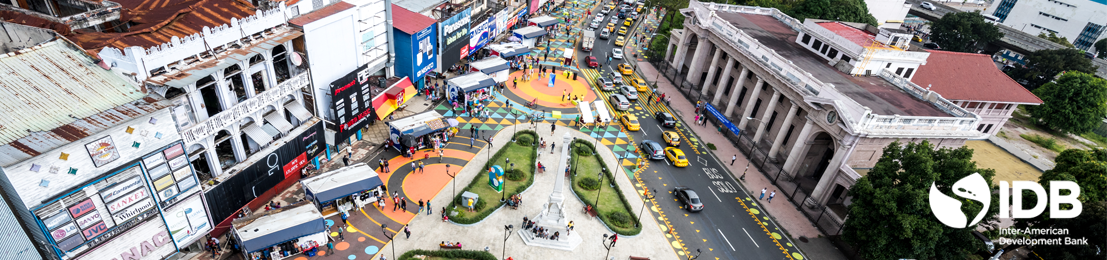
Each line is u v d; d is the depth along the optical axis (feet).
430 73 221.87
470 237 136.67
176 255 114.62
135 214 97.76
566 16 372.58
